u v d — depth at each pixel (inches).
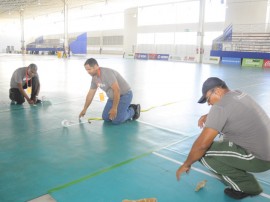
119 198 86.6
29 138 136.4
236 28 839.1
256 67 707.4
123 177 99.7
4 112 185.0
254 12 801.6
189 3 1061.1
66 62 743.7
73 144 130.0
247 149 79.2
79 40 1207.6
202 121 107.5
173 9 1121.4
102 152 121.3
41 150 122.2
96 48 1582.2
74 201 84.5
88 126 157.9
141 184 95.2
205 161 84.3
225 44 860.6
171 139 140.2
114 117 154.6
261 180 100.1
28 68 198.8
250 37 816.9
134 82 357.4
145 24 1240.8
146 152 122.4
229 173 82.3
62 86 309.9
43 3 1224.2
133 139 138.6
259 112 78.4
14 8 1395.2
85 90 283.9
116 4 1326.3
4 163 108.8
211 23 997.2
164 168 107.3
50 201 84.1
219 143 84.1
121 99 159.5
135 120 173.6
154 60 1038.4
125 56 1222.9
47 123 161.8
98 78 151.7
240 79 404.2
